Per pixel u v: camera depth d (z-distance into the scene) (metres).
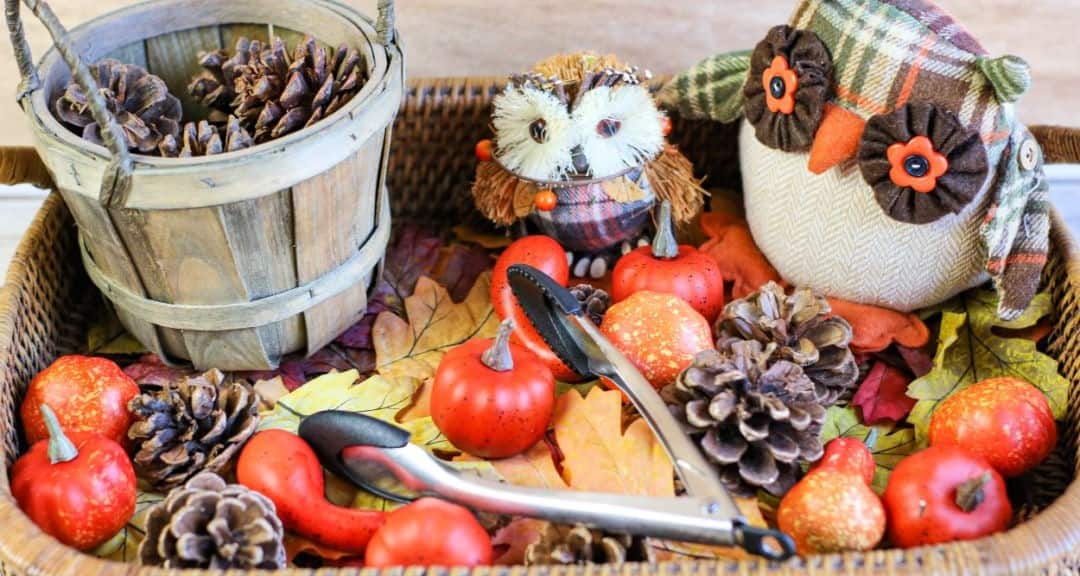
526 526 0.83
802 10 0.91
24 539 0.78
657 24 1.07
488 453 0.86
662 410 0.83
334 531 0.82
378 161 0.90
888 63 0.87
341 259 0.91
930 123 0.86
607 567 0.76
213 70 0.93
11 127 1.10
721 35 1.07
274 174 0.83
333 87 0.89
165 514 0.80
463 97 1.01
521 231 0.99
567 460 0.86
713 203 1.04
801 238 0.93
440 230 1.04
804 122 0.90
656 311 0.89
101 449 0.82
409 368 0.93
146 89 0.91
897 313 0.94
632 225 0.97
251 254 0.86
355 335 0.95
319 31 0.94
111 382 0.87
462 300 0.99
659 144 0.94
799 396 0.85
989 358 0.92
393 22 0.89
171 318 0.88
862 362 0.93
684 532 0.78
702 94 0.99
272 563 0.79
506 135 0.94
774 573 0.76
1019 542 0.77
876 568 0.76
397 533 0.79
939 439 0.86
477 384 0.85
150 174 0.81
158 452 0.85
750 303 0.91
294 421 0.89
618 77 0.93
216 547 0.79
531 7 1.06
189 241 0.84
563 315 0.87
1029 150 0.88
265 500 0.80
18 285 0.89
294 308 0.89
